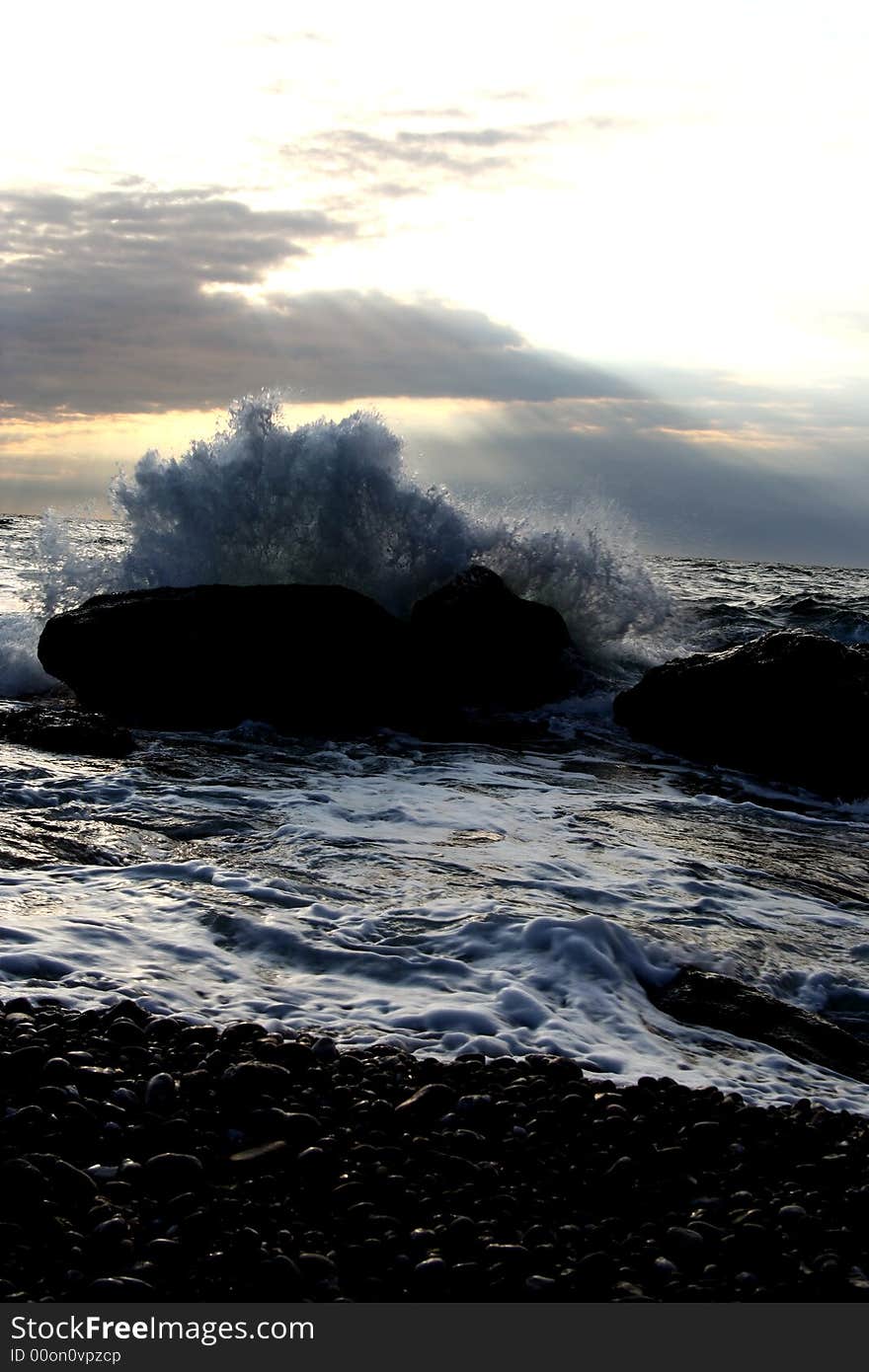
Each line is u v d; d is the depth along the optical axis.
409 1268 3.48
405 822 9.35
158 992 5.39
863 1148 4.37
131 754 11.27
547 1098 4.55
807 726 12.21
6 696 14.23
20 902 6.55
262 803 9.58
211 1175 3.86
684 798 11.10
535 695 14.85
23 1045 4.45
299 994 5.64
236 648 13.41
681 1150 4.22
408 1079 4.66
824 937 7.29
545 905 7.28
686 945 6.78
